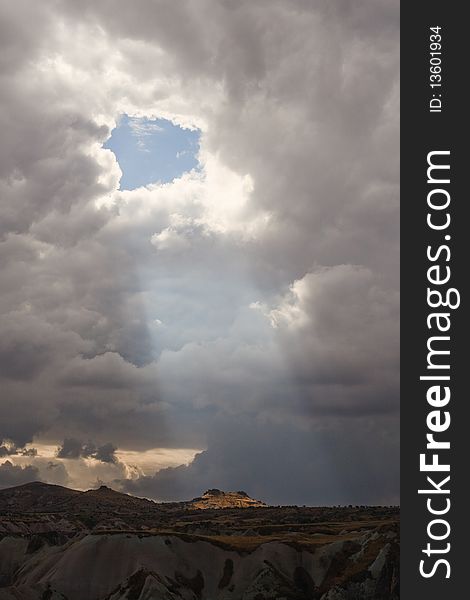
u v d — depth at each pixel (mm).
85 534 182500
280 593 150375
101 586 154750
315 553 162500
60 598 151125
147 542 163625
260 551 163250
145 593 146375
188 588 154500
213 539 168375
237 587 155500
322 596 147000
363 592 143250
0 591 145000
